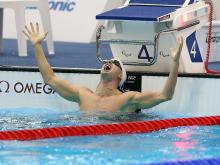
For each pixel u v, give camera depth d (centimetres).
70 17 3353
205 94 2139
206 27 2558
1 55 2700
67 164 1445
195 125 1911
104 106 2000
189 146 1642
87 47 3106
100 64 2483
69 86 2072
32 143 1648
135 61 2234
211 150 1605
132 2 2275
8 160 1473
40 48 2103
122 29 2216
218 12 3067
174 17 2130
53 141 1677
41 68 2097
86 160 1478
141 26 2188
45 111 2127
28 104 2262
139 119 1975
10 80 2272
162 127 1859
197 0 2223
